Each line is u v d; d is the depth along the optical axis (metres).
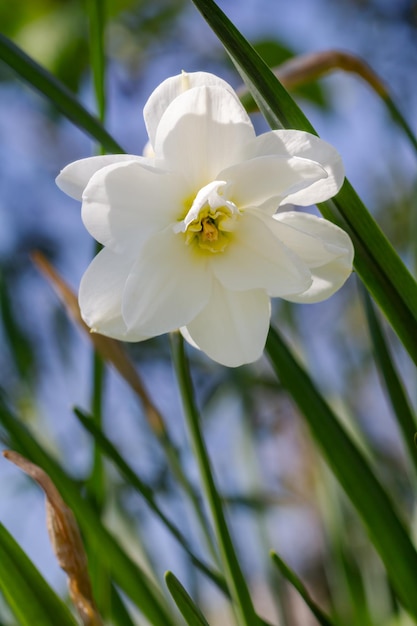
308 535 0.98
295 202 0.56
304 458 0.90
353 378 0.89
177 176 0.55
